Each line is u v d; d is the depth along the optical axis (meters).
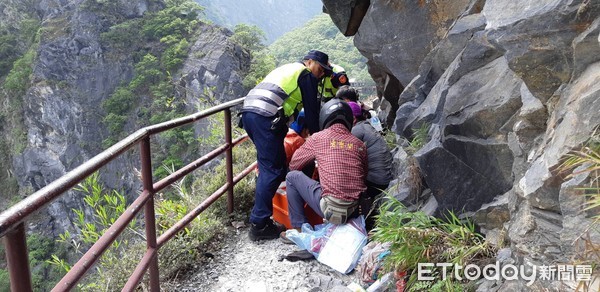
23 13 67.12
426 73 4.01
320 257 3.34
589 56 2.00
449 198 2.95
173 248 3.45
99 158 2.06
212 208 4.31
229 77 47.81
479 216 2.74
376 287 2.85
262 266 3.44
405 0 4.23
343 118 3.59
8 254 1.42
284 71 3.72
